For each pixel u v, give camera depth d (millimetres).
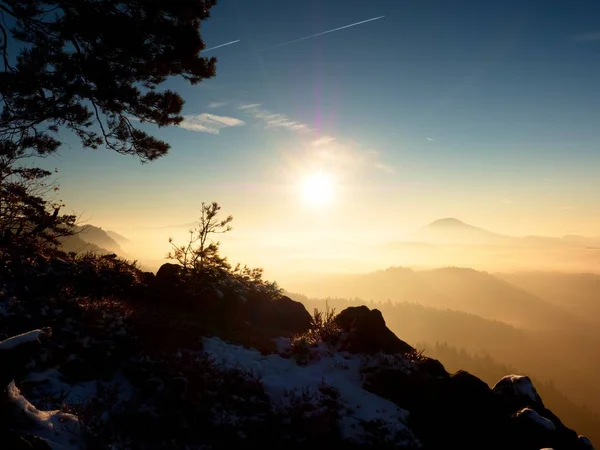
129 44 10094
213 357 8508
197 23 11180
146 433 5762
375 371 9242
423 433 7922
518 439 8000
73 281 10383
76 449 4727
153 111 11391
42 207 12133
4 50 10492
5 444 3740
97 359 7273
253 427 6695
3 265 9547
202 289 11797
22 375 6129
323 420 7254
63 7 10477
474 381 9086
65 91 10656
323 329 11055
